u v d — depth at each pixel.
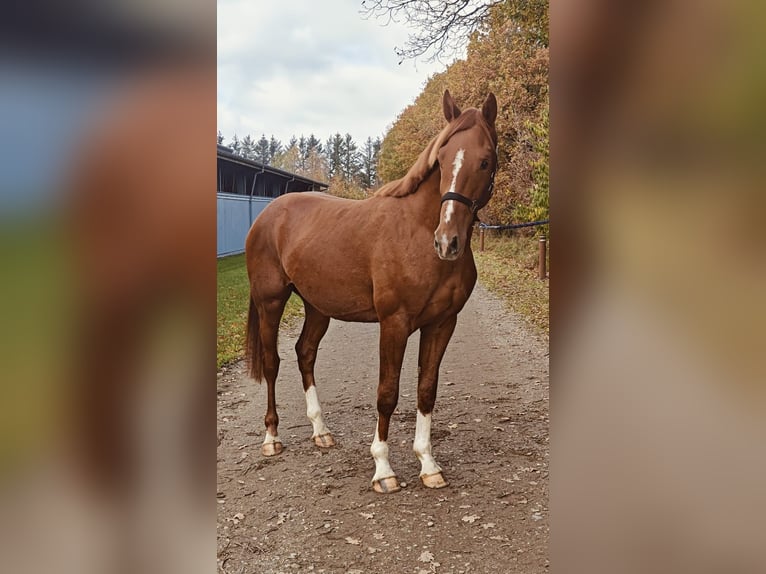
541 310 6.49
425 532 2.21
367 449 3.13
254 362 3.37
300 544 2.17
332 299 2.89
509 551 2.03
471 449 3.02
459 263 2.54
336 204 3.01
